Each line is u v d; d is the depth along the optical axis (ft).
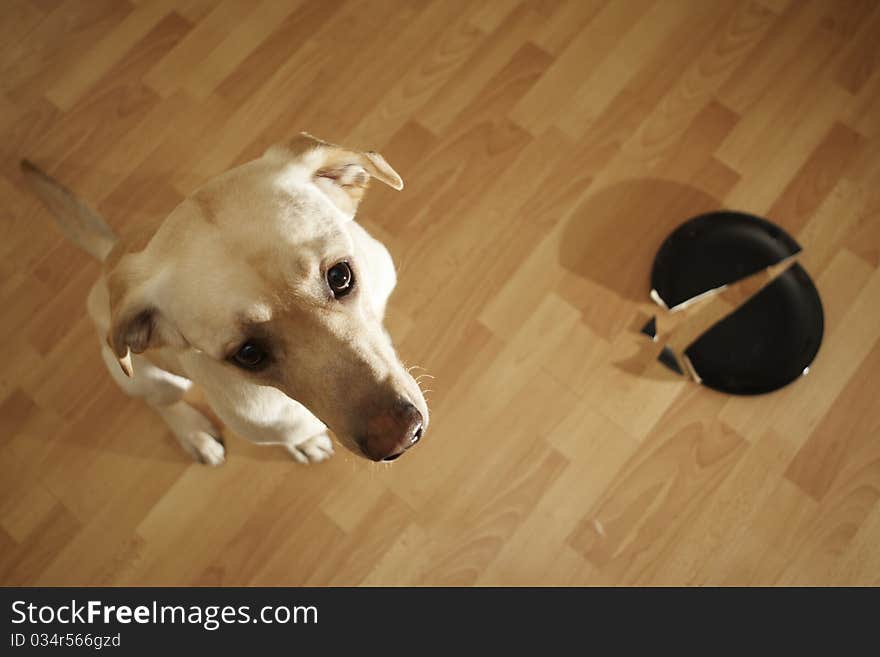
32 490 7.02
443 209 7.47
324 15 8.14
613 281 7.27
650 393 7.00
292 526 6.88
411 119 7.75
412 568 6.76
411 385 4.34
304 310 3.89
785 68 7.68
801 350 6.86
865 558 6.53
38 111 8.02
